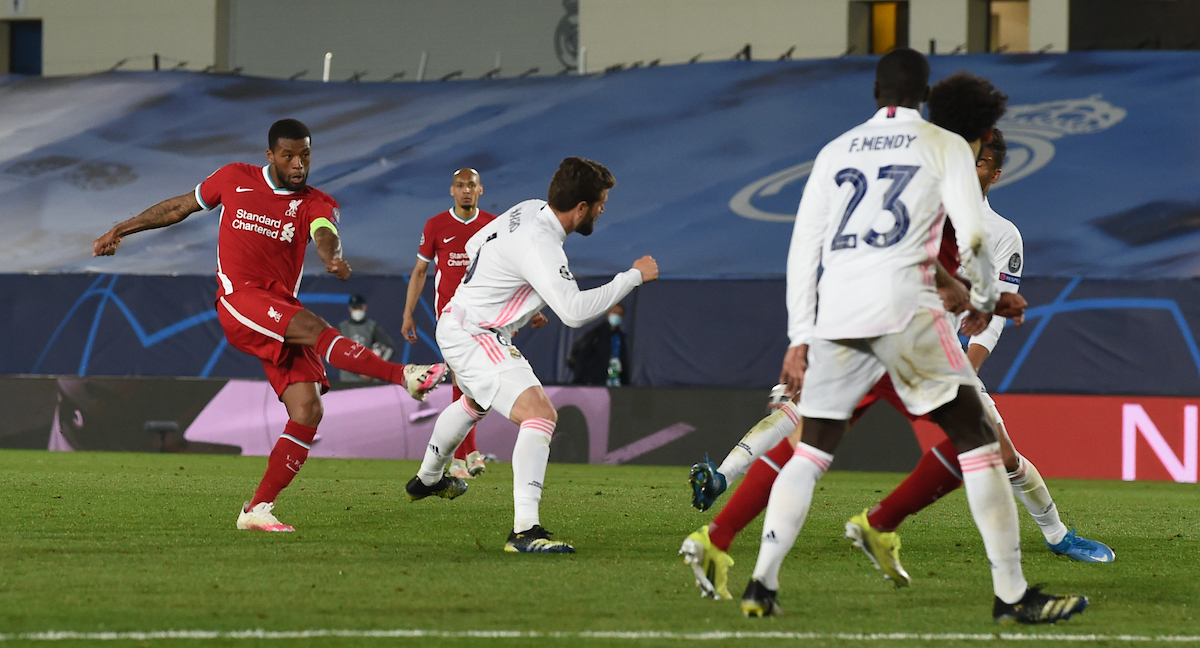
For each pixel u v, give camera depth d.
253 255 21.55
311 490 30.36
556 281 18.17
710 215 64.00
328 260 21.08
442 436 22.22
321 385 22.02
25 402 51.88
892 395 16.45
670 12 81.06
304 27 88.94
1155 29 79.19
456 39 86.88
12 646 11.48
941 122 15.09
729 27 79.88
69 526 21.73
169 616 13.02
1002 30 79.19
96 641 11.73
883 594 15.41
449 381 49.31
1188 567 18.72
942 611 14.21
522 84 78.94
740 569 17.42
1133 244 57.44
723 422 47.09
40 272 60.22
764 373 53.12
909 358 13.26
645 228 63.50
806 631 12.83
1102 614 14.34
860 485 36.56
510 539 19.11
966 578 16.89
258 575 16.00
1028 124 67.69
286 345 21.39
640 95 75.50
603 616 13.46
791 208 63.62
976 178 13.35
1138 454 43.66
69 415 51.53
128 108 79.75
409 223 66.62
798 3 78.56
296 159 21.39
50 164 74.62
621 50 82.25
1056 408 44.62
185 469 38.34
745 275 54.72
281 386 21.66
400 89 80.62
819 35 78.25
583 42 83.19
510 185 69.12
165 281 58.94
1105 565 18.92
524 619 13.20
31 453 47.72
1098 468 44.06
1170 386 49.00
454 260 33.34
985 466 13.57
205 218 69.06
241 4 89.56
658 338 54.31
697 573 14.59
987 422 13.70
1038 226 59.84
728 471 20.17
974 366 19.94
